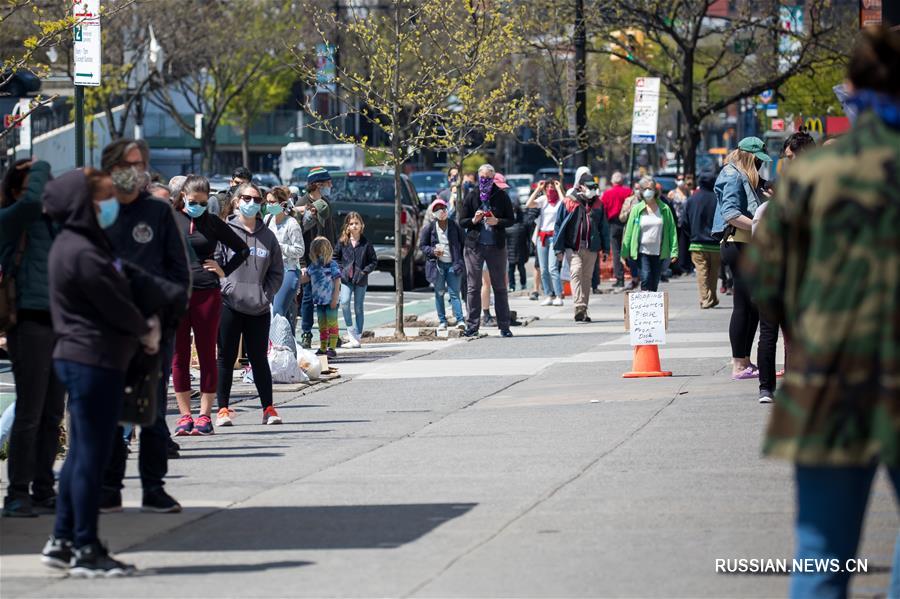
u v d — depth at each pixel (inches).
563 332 2092.8
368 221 3048.7
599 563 709.9
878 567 690.8
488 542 763.4
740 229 1307.8
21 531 837.2
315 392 1491.1
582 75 3125.0
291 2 5526.6
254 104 6963.6
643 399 1320.1
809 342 496.7
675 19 3750.0
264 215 1652.3
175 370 1206.3
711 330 2028.8
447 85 2283.5
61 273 709.9
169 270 866.1
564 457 1028.5
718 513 821.2
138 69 5600.4
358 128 6801.2
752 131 6274.6
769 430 504.7
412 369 1669.5
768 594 646.5
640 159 5012.3
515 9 3129.9
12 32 2955.2
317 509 868.0
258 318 1245.7
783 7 3895.2
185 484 969.5
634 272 2989.7
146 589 685.3
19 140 3395.7
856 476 498.9
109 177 722.2
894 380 487.8
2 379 1628.9
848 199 491.5
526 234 2957.7
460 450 1082.1
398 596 658.2
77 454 717.9
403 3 2325.3
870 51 506.9
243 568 722.2
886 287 488.7
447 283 2137.1
